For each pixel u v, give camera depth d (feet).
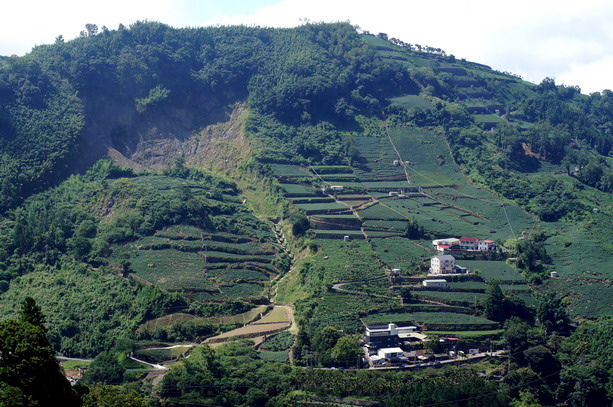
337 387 655.35
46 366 408.87
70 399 425.28
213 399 637.71
